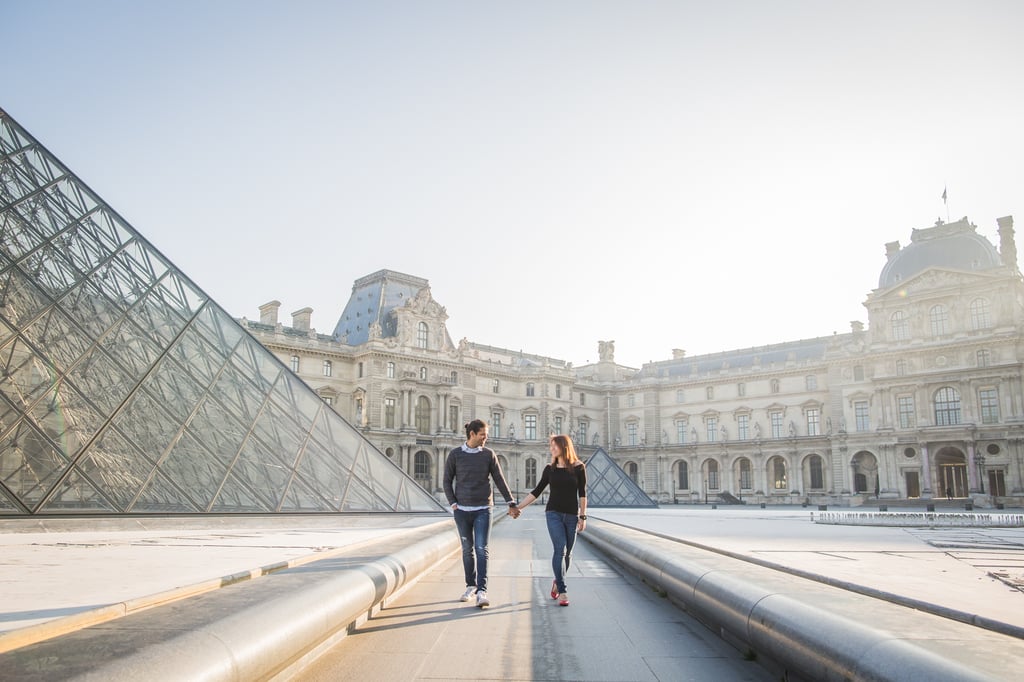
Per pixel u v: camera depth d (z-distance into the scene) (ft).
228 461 110.32
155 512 95.55
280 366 133.39
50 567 45.80
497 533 121.70
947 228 374.63
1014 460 327.67
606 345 516.73
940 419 354.13
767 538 87.30
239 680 20.42
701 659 33.24
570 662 32.53
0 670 16.15
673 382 474.08
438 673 30.45
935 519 152.97
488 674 30.40
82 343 103.60
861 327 398.83
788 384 427.33
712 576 37.55
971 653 18.70
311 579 32.24
